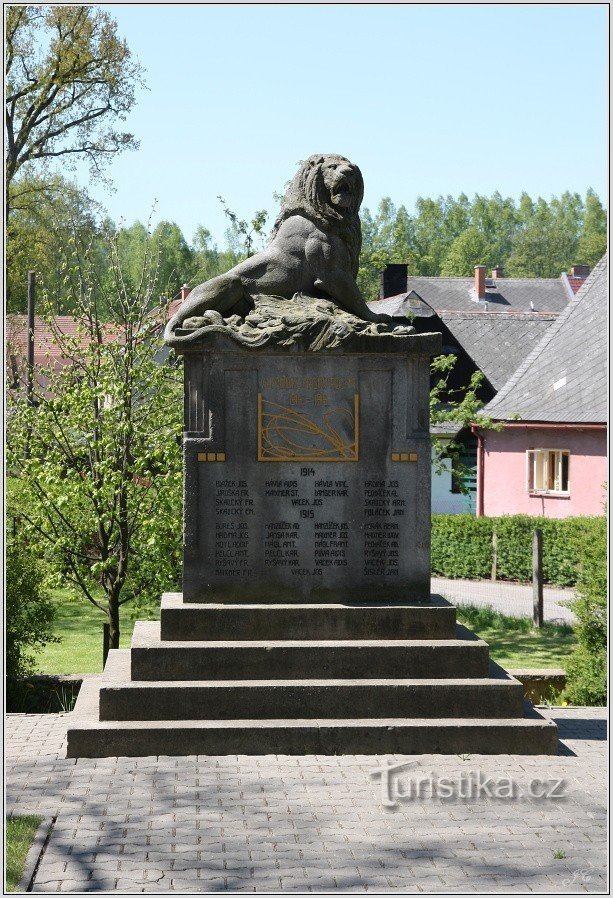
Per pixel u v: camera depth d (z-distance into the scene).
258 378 9.34
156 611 18.30
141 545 13.48
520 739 8.59
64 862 6.48
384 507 9.44
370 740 8.48
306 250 9.80
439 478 33.56
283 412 9.37
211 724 8.46
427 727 8.53
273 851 6.67
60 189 34.91
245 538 9.34
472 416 21.06
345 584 9.40
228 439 9.34
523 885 6.27
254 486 9.35
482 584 23.98
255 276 9.77
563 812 7.41
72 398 13.46
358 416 9.41
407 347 9.34
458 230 105.25
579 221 107.44
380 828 7.05
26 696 11.35
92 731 8.34
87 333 14.26
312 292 9.88
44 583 13.33
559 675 12.09
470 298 57.50
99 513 13.35
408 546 9.45
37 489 13.55
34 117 31.89
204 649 8.81
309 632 9.12
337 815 7.26
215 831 6.95
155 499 13.24
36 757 8.37
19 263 35.91
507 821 7.24
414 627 9.17
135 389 13.58
